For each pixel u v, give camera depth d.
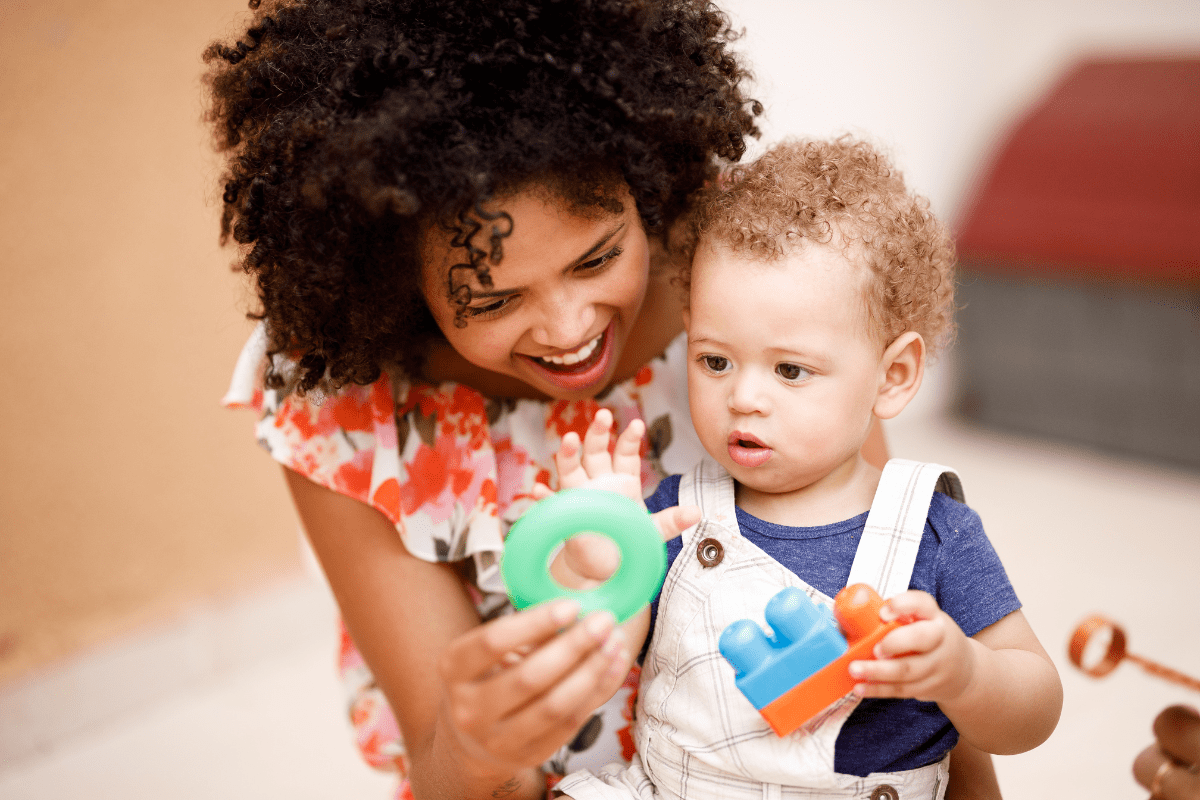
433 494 1.02
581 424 1.06
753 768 0.83
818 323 0.85
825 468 0.88
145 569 2.11
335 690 2.13
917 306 0.91
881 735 0.85
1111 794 1.62
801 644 0.76
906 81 3.26
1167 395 2.88
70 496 2.01
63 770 1.88
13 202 1.91
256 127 0.92
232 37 1.05
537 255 0.82
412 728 0.95
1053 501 2.75
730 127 0.96
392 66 0.81
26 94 1.91
